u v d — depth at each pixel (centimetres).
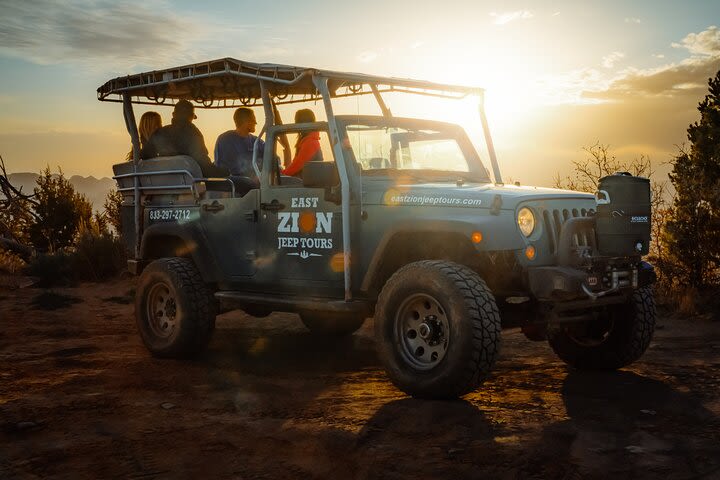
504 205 487
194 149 719
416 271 485
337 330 766
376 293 558
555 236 507
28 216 1958
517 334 748
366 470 354
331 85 650
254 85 702
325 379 564
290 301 576
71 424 439
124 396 508
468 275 474
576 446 382
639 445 383
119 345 732
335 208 566
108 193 1930
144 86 687
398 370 493
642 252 498
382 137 597
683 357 622
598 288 488
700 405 464
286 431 418
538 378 555
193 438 409
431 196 518
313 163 529
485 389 516
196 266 670
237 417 451
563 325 543
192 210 672
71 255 1342
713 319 790
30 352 689
